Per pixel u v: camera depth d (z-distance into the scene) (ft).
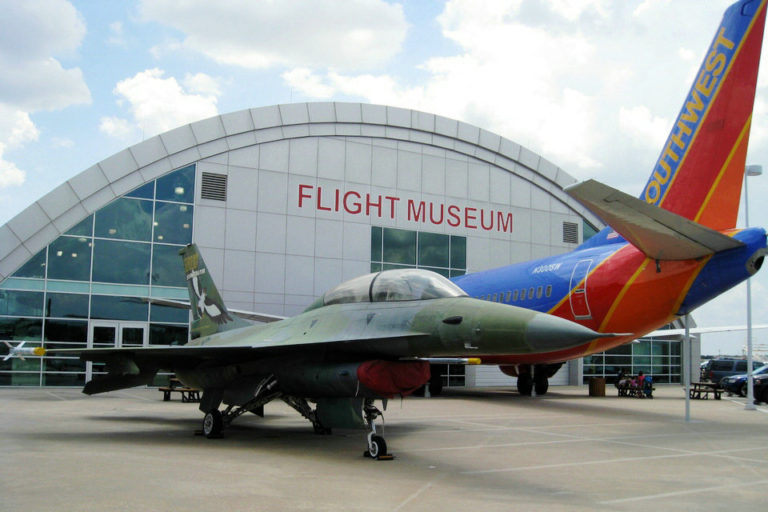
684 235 47.93
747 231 49.34
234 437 41.98
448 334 33.65
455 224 110.93
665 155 55.21
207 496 23.44
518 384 91.76
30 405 63.62
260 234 97.09
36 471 28.04
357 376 34.42
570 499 24.17
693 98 53.31
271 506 22.06
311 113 101.91
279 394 41.93
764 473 30.58
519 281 72.90
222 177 95.86
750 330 72.02
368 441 33.78
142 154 91.56
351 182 103.86
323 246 100.78
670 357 134.00
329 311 40.86
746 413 65.00
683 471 30.91
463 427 49.47
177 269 92.32
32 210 85.25
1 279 83.05
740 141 50.42
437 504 22.85
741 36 50.08
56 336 85.15
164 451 34.86
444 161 111.34
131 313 89.30
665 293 54.80
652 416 60.23
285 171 99.66
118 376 46.32
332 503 22.74
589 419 56.85
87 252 87.81
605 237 65.36
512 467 31.32
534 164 118.42
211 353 39.91
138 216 90.99
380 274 40.22
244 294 95.20
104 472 27.94
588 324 62.44
